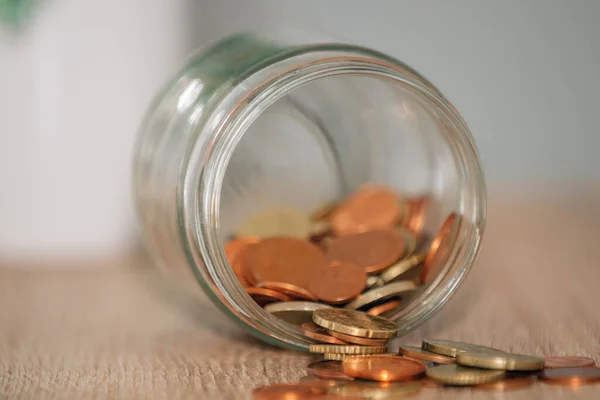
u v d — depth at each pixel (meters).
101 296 0.49
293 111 0.44
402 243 0.40
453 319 0.43
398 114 0.44
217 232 0.37
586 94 0.90
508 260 0.55
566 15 0.88
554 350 0.39
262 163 0.44
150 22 0.54
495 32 0.87
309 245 0.40
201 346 0.40
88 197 0.54
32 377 0.37
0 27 0.51
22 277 0.53
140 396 0.35
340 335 0.36
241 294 0.37
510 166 0.90
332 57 0.38
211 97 0.39
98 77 0.53
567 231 0.67
